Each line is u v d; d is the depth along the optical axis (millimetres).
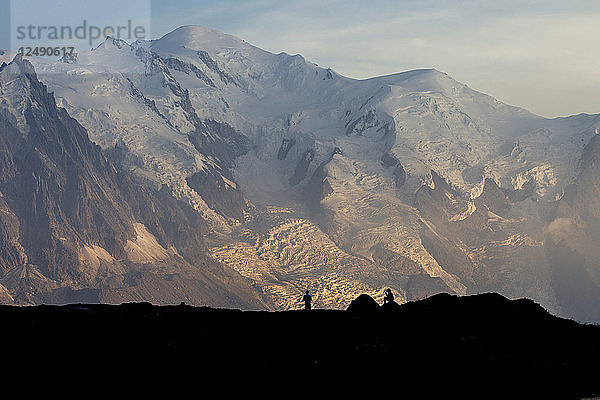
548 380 77188
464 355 83000
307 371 77062
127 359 75875
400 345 84938
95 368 73375
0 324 81375
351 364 79312
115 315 88562
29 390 68312
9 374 70625
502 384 76188
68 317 85938
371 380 76000
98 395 68750
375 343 85438
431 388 74750
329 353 82062
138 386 71000
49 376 70938
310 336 86938
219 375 74688
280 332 87938
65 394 68250
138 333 83000
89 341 79188
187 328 86812
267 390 72625
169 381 72500
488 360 81875
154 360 76250
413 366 79562
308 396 72062
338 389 73750
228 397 70750
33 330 80375
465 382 76562
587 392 75250
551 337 89500
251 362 78188
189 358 77562
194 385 72312
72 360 74500
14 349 75500
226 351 80625
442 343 86000
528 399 72875
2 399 66312
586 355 84500
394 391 74125
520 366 80188
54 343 77688
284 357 80312
